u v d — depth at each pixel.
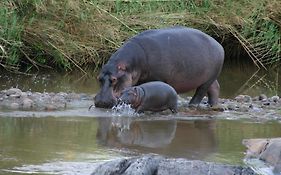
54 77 36.69
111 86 28.06
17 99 29.69
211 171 18.00
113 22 39.69
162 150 22.30
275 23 43.91
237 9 42.97
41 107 28.31
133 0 40.66
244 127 26.05
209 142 23.48
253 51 43.44
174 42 29.30
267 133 25.03
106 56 39.50
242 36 42.53
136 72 28.53
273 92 35.53
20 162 20.28
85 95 31.48
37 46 38.06
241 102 31.81
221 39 43.81
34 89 33.06
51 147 22.12
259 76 40.06
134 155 21.48
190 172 17.89
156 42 29.05
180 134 24.59
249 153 21.94
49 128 24.70
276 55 43.16
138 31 40.06
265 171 19.86
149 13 40.69
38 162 20.33
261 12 43.31
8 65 36.91
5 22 36.06
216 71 30.53
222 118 27.66
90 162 20.48
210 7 42.75
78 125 25.38
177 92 30.05
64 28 38.78
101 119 26.47
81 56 39.03
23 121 25.67
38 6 37.41
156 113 27.94
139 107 27.48
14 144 22.33
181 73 29.38
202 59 29.77
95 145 22.59
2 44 36.47
